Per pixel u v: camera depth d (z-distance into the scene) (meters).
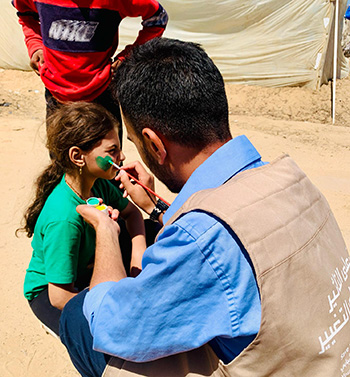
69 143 1.98
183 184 1.50
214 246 1.19
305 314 1.20
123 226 2.42
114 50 3.13
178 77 1.34
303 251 1.24
